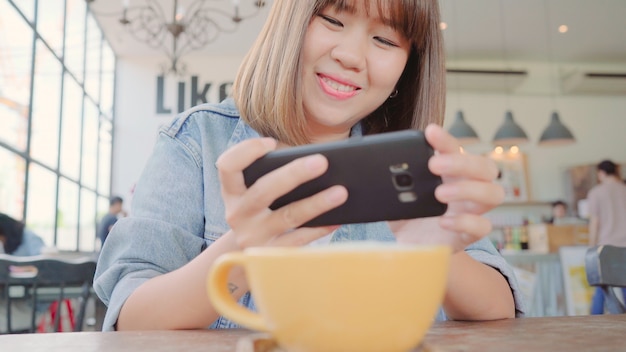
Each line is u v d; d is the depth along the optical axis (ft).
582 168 22.48
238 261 1.10
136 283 2.32
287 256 0.98
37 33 15.65
